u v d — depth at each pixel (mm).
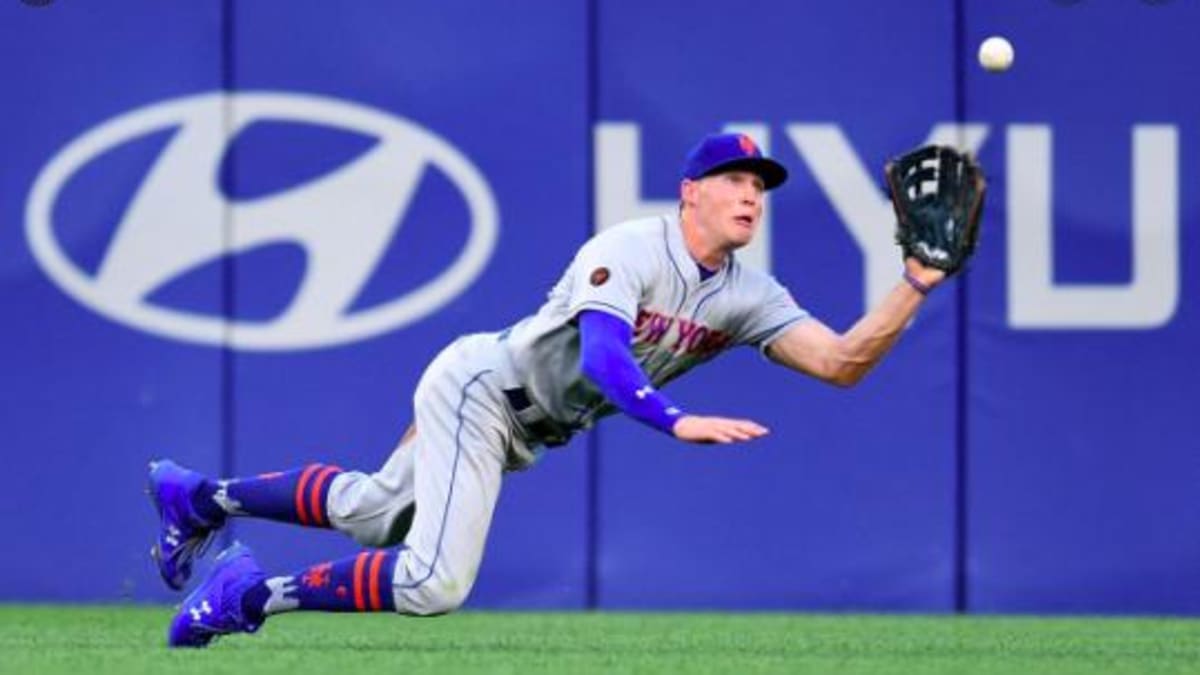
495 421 22250
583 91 33625
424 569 21922
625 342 21047
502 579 33625
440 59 33625
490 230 33656
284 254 33625
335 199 33594
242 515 23578
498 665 21906
